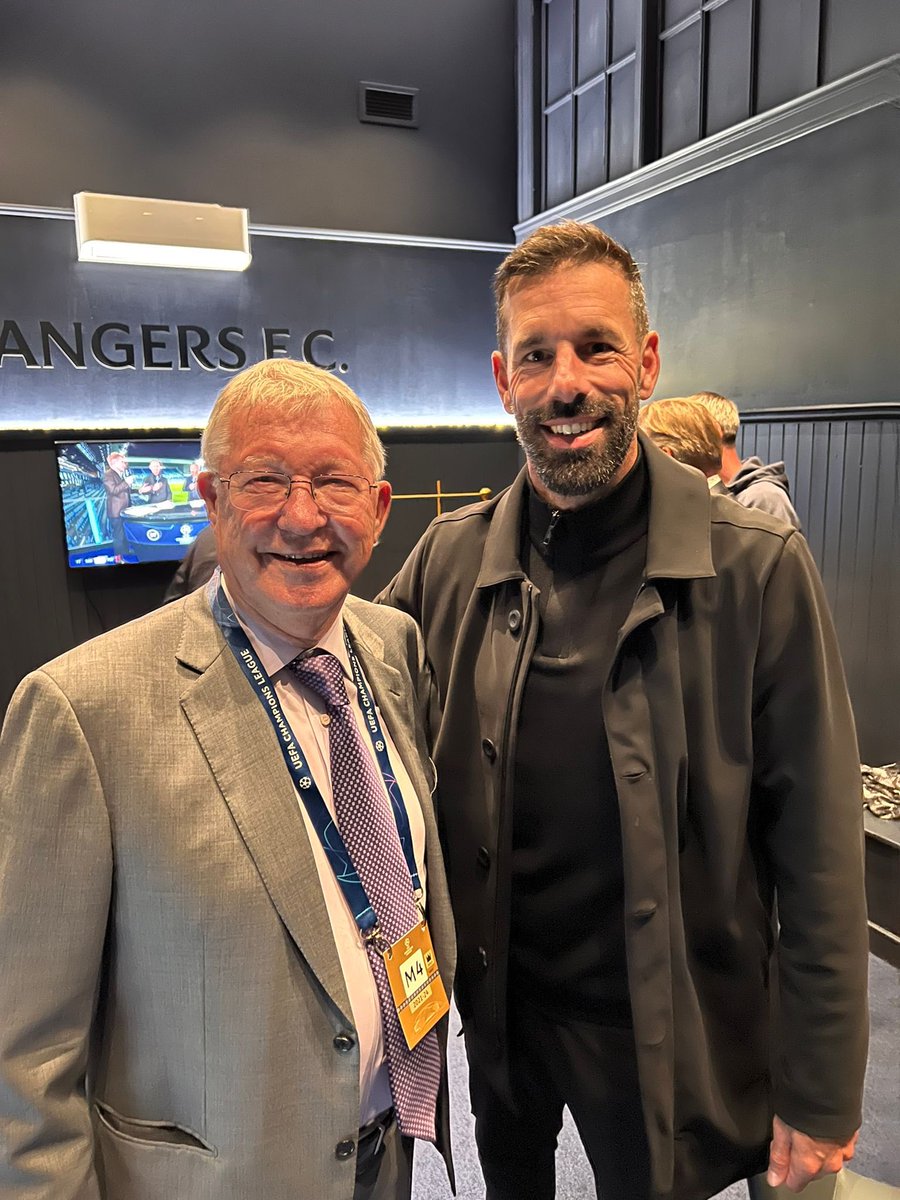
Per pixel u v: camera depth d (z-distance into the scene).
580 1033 1.18
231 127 4.94
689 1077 1.10
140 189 4.80
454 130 5.50
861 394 3.26
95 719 0.81
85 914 0.80
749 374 3.82
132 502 4.84
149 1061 0.86
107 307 4.81
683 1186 1.14
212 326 5.08
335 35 5.09
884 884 2.66
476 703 1.20
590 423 1.03
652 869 1.04
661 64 4.38
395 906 0.95
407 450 5.67
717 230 3.95
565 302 1.01
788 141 3.50
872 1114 2.00
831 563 3.40
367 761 0.96
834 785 1.06
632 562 1.11
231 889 0.81
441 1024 1.03
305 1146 0.86
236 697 0.87
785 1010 1.13
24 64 4.47
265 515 0.85
